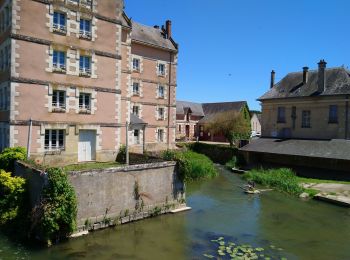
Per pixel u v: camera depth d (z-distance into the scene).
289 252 12.73
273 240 13.97
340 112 30.77
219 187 24.73
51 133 19.92
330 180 26.44
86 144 21.52
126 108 27.66
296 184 23.61
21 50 18.48
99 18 21.73
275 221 16.59
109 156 22.34
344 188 23.34
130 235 13.98
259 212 18.12
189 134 57.50
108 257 11.77
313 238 14.33
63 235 13.09
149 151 31.45
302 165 31.47
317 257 12.35
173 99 37.31
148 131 34.91
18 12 18.33
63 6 20.05
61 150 20.16
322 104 32.09
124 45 27.19
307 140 32.25
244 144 36.16
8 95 18.69
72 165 20.11
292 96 34.34
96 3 21.58
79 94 21.00
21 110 18.56
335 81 31.98
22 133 18.61
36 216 12.58
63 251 12.12
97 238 13.49
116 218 15.06
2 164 16.69
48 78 19.52
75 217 13.34
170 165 17.47
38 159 19.08
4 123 19.31
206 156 37.91
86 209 14.00
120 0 22.86
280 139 34.56
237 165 34.47
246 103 55.62
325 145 29.77
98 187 14.38
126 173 15.41
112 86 22.48
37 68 19.09
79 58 20.89
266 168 31.81
